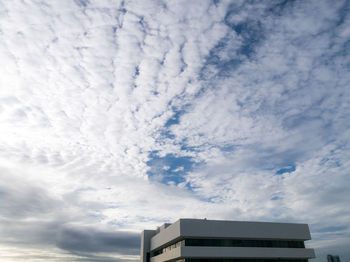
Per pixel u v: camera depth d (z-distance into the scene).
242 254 46.97
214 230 47.53
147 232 72.69
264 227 50.12
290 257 49.09
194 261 45.38
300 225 52.19
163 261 55.66
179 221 47.00
